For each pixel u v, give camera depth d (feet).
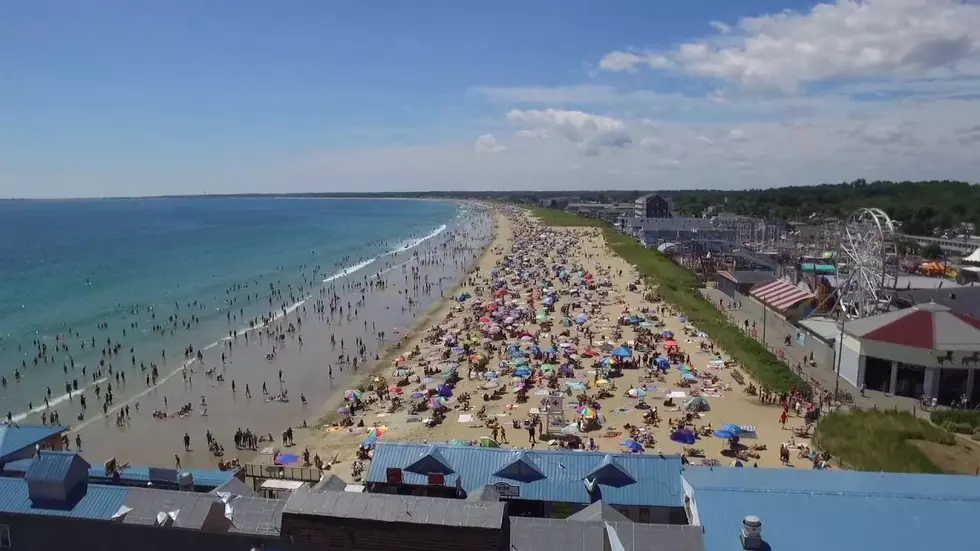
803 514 98.73
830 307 316.60
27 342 325.01
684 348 283.18
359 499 85.87
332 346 321.93
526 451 135.23
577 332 316.40
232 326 364.58
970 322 220.23
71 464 99.04
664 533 95.96
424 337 332.60
